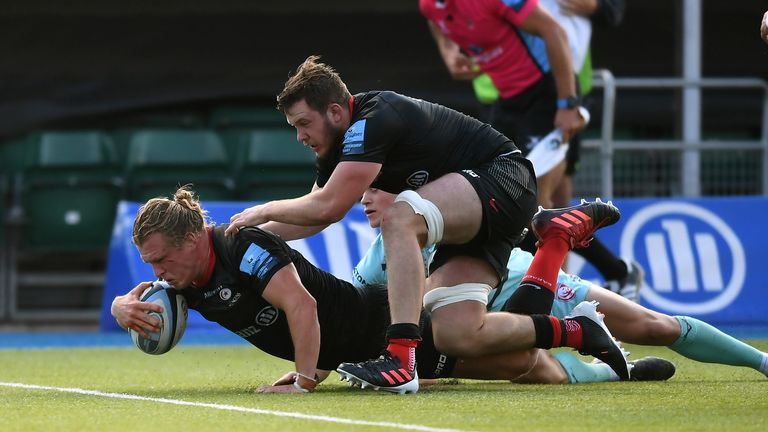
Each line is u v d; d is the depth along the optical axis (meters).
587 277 30.53
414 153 15.13
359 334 15.70
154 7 37.19
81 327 37.03
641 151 32.44
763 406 12.93
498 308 17.34
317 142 15.02
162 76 37.78
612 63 38.22
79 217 36.50
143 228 14.16
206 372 20.30
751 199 31.31
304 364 14.82
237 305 14.84
